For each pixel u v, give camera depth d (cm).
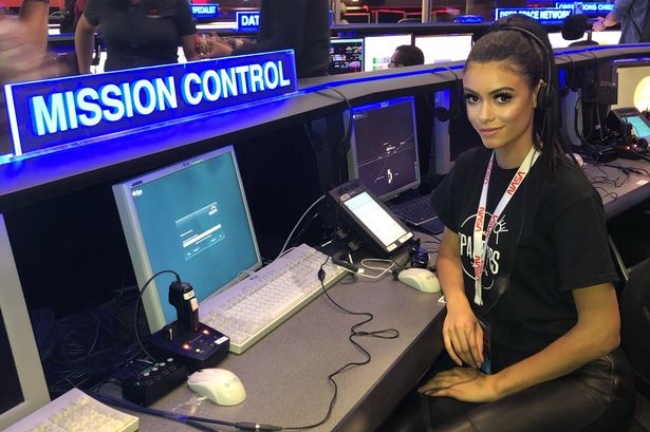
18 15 202
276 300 136
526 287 131
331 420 100
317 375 112
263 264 165
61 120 105
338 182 183
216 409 103
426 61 422
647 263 143
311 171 181
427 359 131
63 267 142
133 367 111
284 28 213
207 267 139
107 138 119
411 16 578
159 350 116
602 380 127
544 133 124
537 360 125
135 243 120
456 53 434
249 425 98
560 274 122
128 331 133
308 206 183
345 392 107
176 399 106
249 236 154
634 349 143
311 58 222
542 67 118
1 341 93
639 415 171
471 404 132
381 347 121
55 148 105
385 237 163
